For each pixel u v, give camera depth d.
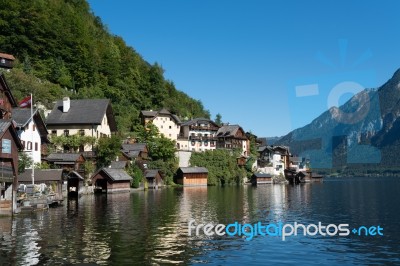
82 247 23.34
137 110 137.62
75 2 168.38
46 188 47.75
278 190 87.19
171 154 108.12
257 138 163.25
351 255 22.02
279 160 149.38
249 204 50.72
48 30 109.88
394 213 40.88
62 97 99.00
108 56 139.00
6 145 36.56
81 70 118.44
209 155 121.44
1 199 36.69
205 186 110.69
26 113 57.41
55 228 30.05
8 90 54.16
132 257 21.06
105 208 44.81
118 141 79.56
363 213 40.94
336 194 71.62
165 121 127.50
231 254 21.95
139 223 32.81
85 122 82.62
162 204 50.19
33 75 96.69
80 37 127.06
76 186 62.22
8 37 100.75
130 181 82.12
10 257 20.98
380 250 23.22
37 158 60.28
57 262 20.02
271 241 25.45
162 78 170.62
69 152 76.38
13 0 104.50
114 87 133.62
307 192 78.56
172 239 25.88
